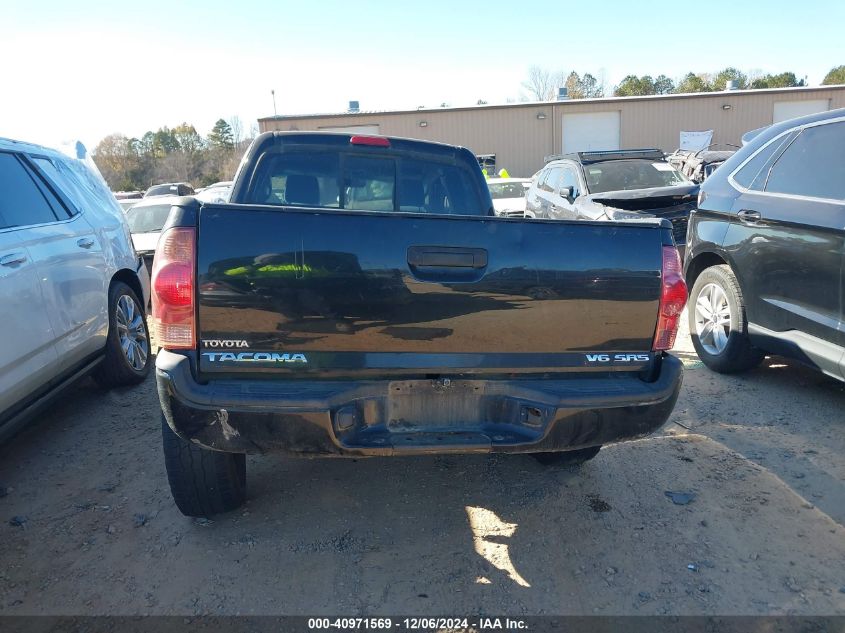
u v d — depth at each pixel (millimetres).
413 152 3992
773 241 4480
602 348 2748
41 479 3705
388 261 2525
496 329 2625
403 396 2641
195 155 71500
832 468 3656
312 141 3840
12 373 3377
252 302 2467
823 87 30000
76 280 4211
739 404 4590
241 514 3293
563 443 2686
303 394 2488
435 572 2832
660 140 31156
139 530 3164
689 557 2906
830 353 4055
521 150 31375
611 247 2701
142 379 5348
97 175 5531
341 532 3131
